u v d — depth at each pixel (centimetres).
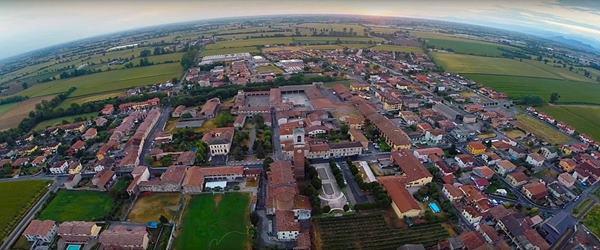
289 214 15762
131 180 19488
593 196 17838
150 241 15025
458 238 14288
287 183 17625
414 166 19538
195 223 16050
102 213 16950
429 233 15275
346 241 14888
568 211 16675
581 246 14125
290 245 14725
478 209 16512
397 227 15688
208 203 17450
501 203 17312
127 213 16800
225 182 18962
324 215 16425
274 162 19900
